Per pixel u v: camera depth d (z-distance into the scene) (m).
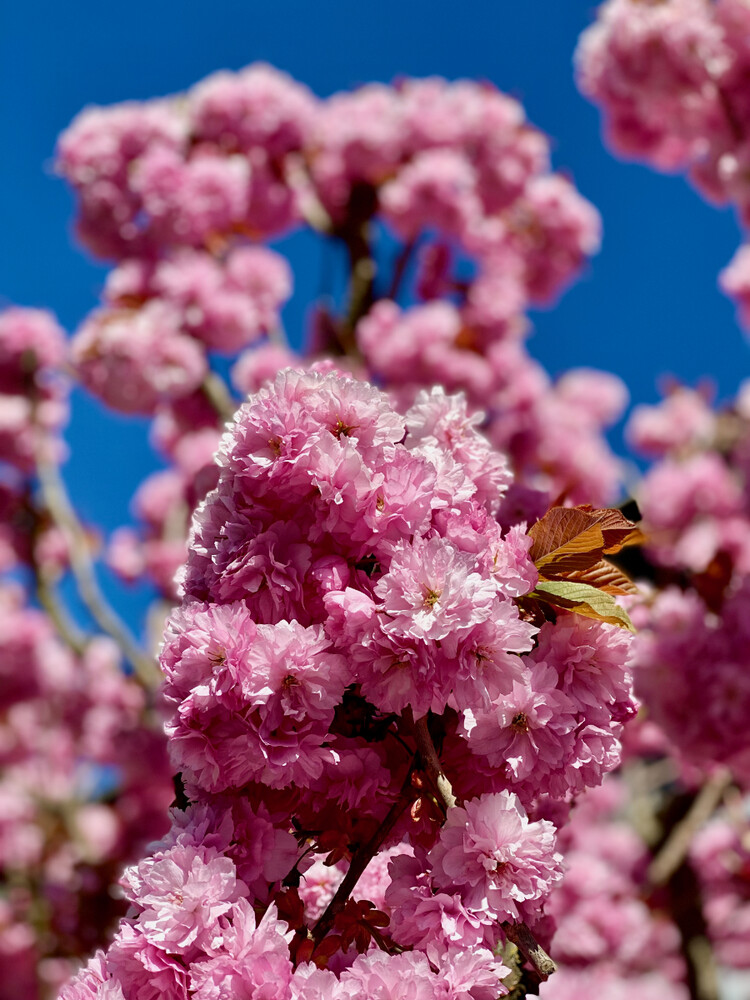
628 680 1.60
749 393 8.66
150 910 1.37
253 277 6.78
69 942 5.99
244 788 1.54
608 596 1.58
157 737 7.50
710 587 4.27
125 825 7.67
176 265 6.59
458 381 7.70
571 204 8.55
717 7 4.72
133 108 7.21
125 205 6.87
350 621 1.42
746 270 6.62
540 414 8.38
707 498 7.56
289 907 1.51
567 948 6.95
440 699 1.42
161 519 8.52
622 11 4.86
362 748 1.56
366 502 1.47
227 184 6.93
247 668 1.41
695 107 4.95
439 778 1.51
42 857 7.71
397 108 8.02
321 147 7.79
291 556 1.49
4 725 8.51
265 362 6.59
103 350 6.31
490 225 8.46
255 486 1.52
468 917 1.38
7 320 7.18
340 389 1.51
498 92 8.29
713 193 5.29
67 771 8.51
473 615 1.39
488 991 1.34
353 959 1.59
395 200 7.68
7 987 7.35
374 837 1.57
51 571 7.87
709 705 3.94
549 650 1.57
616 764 1.59
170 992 1.34
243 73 7.63
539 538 1.63
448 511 1.53
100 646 8.52
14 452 7.18
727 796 6.28
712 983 6.27
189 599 1.56
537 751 1.48
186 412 6.69
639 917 7.14
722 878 7.27
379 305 7.80
